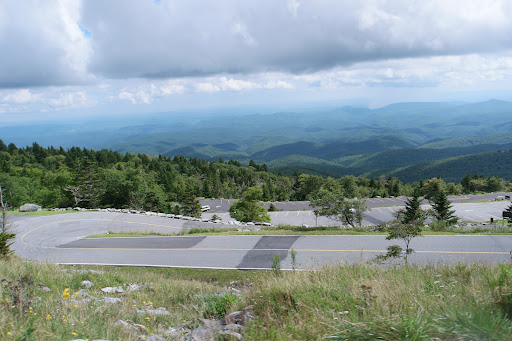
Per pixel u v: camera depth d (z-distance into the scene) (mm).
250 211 45312
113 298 7652
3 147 141000
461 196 76000
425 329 2551
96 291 8609
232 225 34562
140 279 11305
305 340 2971
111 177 63031
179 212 60531
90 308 5801
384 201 75500
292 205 78375
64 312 4914
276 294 5133
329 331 3002
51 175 70875
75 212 38375
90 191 62094
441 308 3439
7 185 58656
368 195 105375
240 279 13219
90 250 20297
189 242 20516
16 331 3551
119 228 30797
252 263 15602
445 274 6738
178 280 12141
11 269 9125
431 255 14625
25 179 66125
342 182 106250
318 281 5617
